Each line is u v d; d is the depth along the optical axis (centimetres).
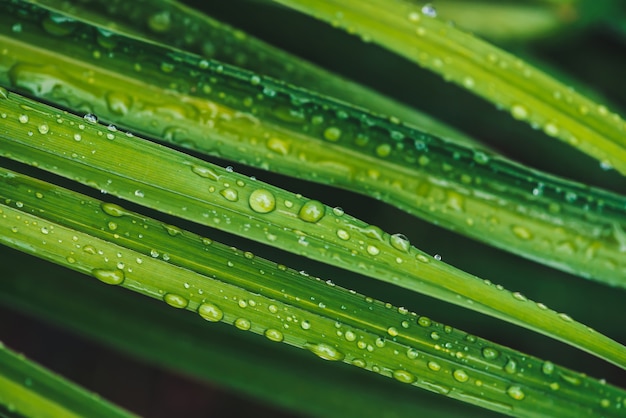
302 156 36
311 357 40
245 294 34
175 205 34
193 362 40
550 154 46
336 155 36
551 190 36
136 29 37
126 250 34
